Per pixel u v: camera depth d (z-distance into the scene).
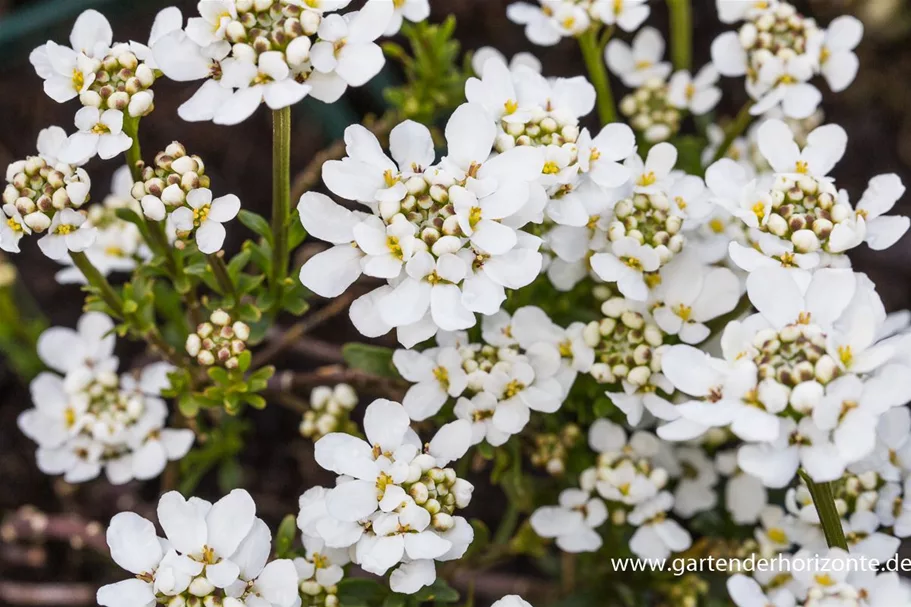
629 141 0.43
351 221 0.42
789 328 0.40
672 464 0.47
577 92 0.44
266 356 0.51
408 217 0.41
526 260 0.41
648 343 0.44
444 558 0.42
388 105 0.59
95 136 0.42
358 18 0.42
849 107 0.64
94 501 0.57
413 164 0.42
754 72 0.47
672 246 0.44
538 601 0.53
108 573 0.56
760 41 0.46
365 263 0.41
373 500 0.42
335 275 0.42
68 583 0.56
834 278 0.41
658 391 0.45
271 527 0.56
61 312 0.59
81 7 0.58
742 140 0.52
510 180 0.42
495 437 0.44
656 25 0.65
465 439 0.42
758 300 0.41
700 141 0.51
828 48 0.47
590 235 0.44
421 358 0.44
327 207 0.42
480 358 0.44
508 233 0.41
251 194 0.61
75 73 0.42
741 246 0.42
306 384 0.50
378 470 0.42
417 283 0.41
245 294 0.47
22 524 0.54
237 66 0.41
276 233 0.44
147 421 0.49
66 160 0.42
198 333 0.45
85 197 0.43
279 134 0.43
